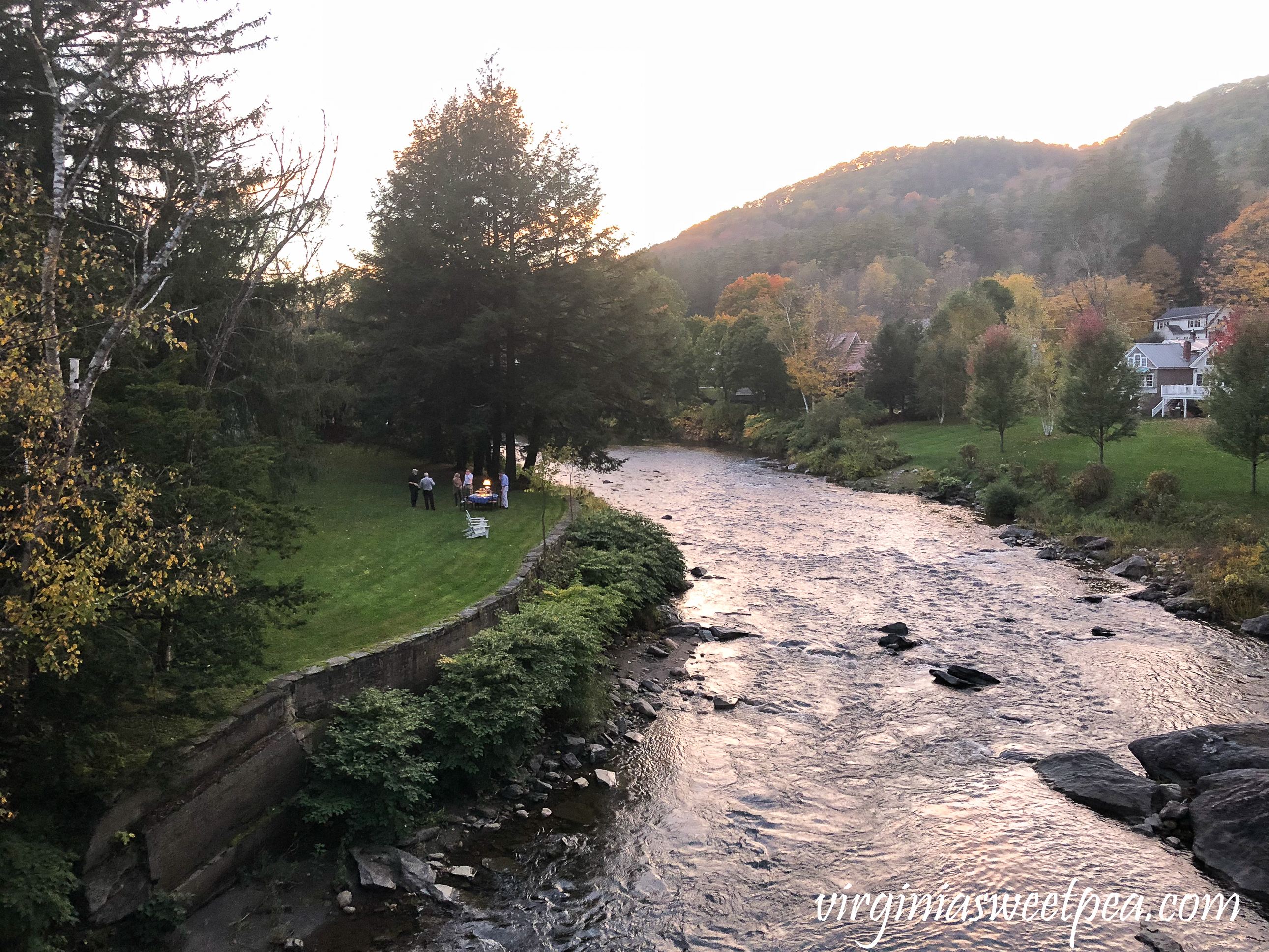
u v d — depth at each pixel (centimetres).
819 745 1666
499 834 1334
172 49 1644
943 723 1761
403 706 1465
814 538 3778
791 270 16662
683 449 8369
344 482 3791
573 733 1681
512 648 1697
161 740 1127
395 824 1285
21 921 867
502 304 3525
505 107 3522
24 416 920
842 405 7156
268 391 2283
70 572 865
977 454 5497
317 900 1145
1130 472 4341
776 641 2316
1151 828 1337
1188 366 7112
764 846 1307
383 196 3597
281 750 1279
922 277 15100
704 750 1645
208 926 1067
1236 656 2138
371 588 2070
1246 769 1409
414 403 3734
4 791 955
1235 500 3553
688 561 3328
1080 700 1869
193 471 1187
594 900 1165
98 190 1664
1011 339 5550
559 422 3609
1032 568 3172
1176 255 10900
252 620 1201
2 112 1522
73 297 1163
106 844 993
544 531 2538
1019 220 18188
